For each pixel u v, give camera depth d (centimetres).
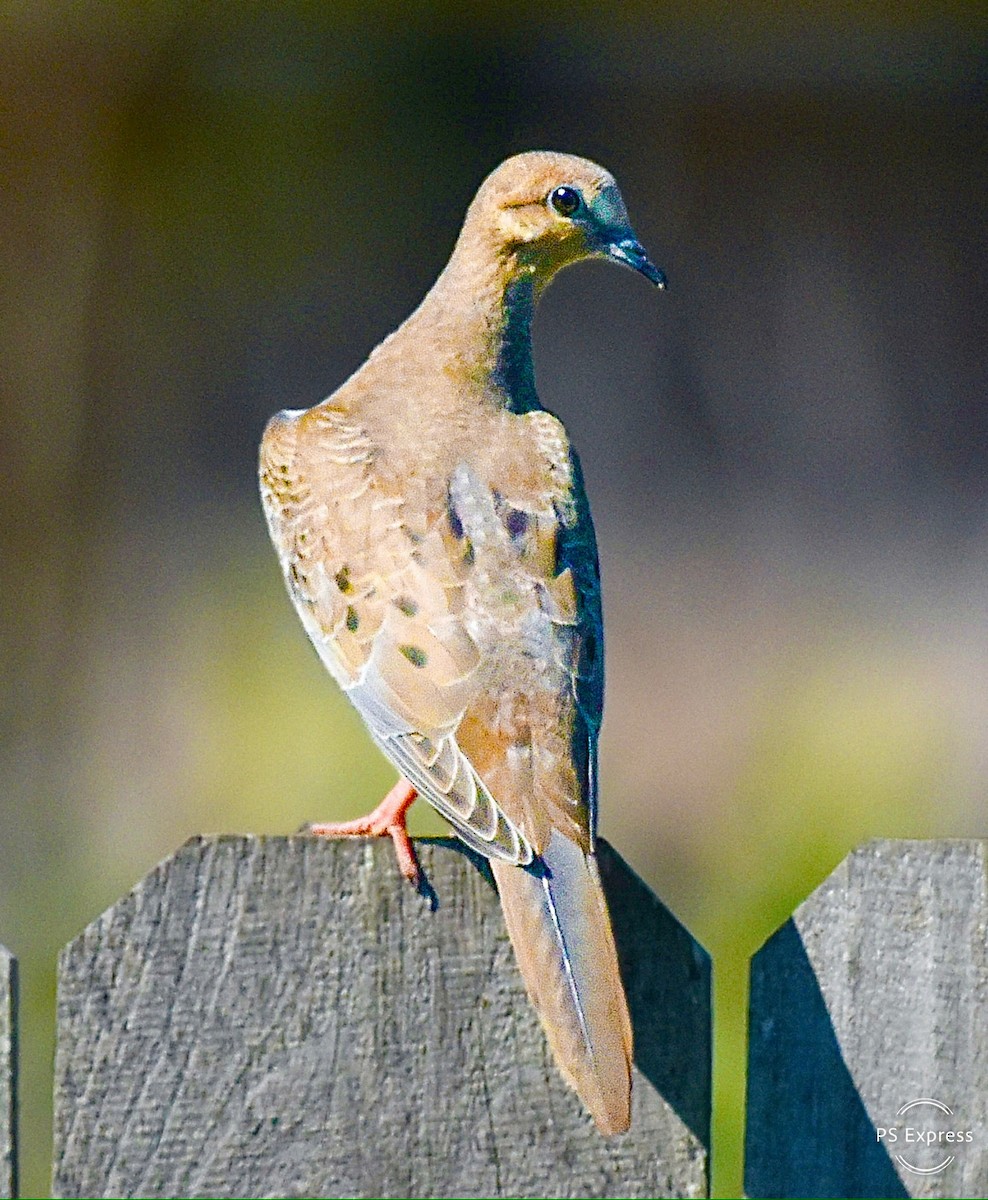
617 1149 618
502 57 2081
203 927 606
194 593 1598
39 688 1466
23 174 1930
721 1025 974
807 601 1655
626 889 623
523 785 636
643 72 2105
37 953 1128
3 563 1633
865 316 2102
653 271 757
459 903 613
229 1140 609
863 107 2119
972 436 2044
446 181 2092
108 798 1309
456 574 673
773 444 2009
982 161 2116
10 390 1853
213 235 2003
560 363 2027
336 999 610
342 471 716
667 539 1798
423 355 755
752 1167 628
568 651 664
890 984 619
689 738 1384
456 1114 614
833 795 1282
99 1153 605
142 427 1902
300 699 1380
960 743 1360
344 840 609
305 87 2041
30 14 1916
